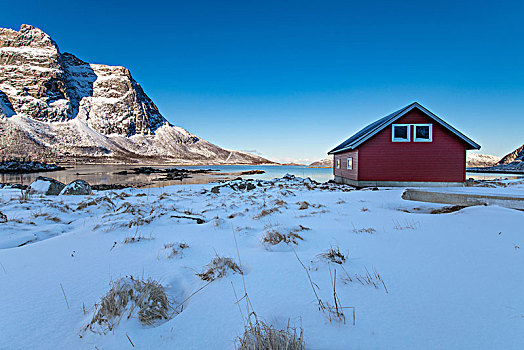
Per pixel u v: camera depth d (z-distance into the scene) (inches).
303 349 65.1
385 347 65.1
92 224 219.9
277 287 100.0
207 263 130.2
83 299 96.0
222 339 71.7
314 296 91.8
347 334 70.5
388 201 350.3
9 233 191.6
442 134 692.1
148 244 162.6
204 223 224.8
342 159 888.9
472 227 165.2
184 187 742.5
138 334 74.8
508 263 110.1
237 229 200.5
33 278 113.5
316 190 564.4
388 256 128.2
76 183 479.5
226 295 95.3
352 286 97.9
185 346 69.5
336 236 172.1
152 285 94.0
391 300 86.5
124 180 1290.6
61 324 81.4
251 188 611.8
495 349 62.9
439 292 90.2
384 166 705.6
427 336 68.5
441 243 141.1
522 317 74.0
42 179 483.5
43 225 226.4
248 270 120.2
